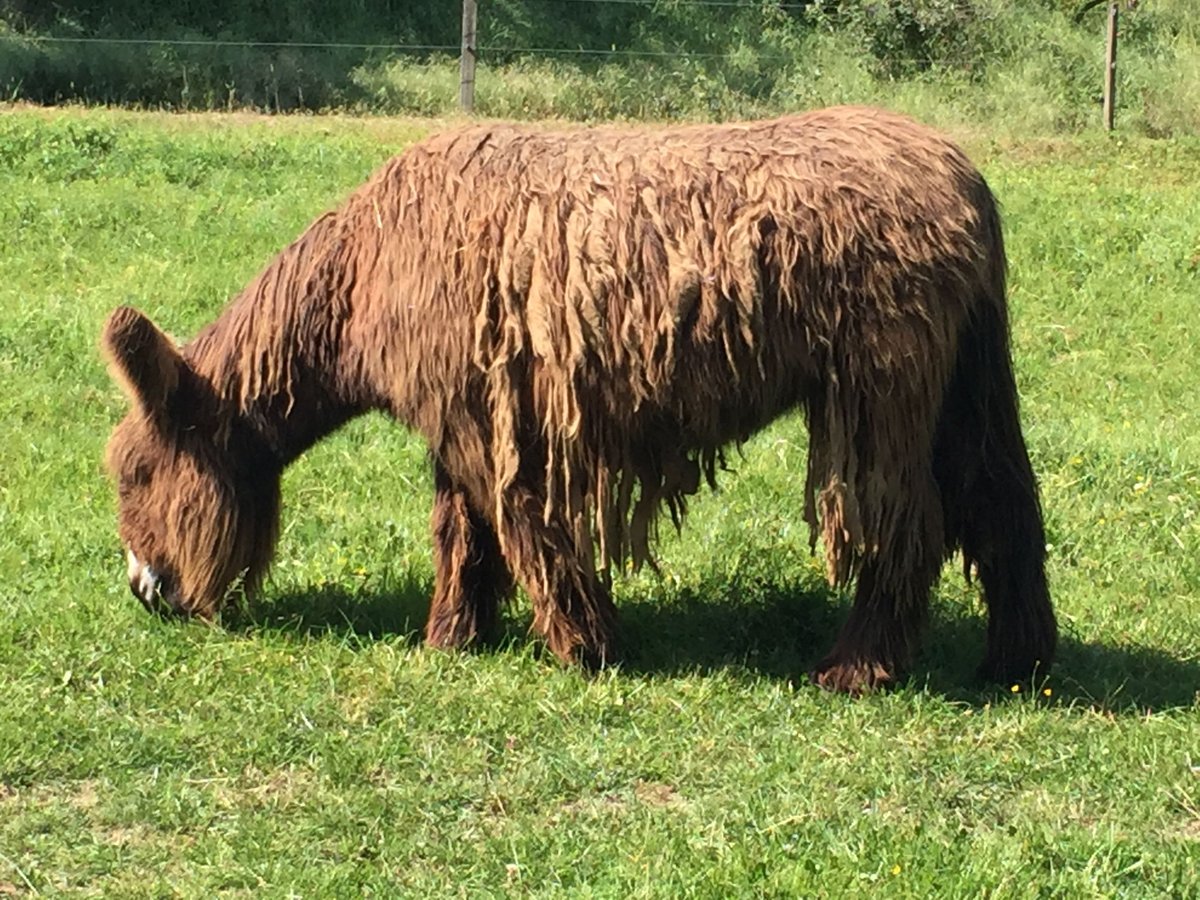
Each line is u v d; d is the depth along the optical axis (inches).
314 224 230.8
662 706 215.3
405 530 280.4
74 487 294.4
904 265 206.5
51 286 427.8
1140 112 841.5
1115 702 220.2
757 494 302.2
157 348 225.9
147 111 764.6
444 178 219.0
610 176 212.7
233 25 932.6
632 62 933.2
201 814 185.3
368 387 227.5
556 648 226.2
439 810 187.8
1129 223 537.6
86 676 219.1
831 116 218.5
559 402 211.9
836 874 169.9
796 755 200.2
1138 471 316.8
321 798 189.0
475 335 212.4
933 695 219.3
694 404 211.5
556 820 185.3
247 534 236.8
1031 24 943.0
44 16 910.4
